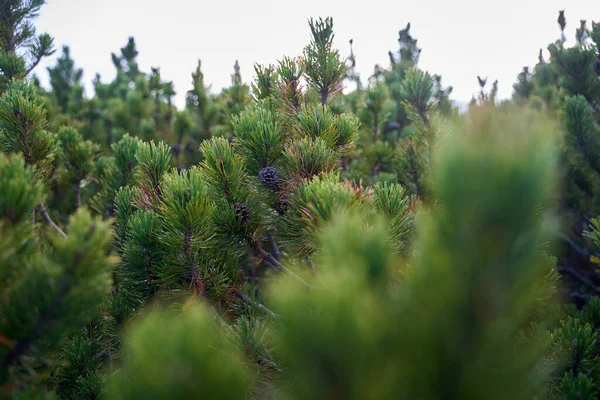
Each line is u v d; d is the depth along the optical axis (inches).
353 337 20.5
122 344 93.5
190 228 81.3
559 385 88.2
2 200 40.9
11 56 173.3
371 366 20.8
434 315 21.8
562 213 208.7
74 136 156.0
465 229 21.2
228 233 92.1
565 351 93.1
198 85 318.3
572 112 203.6
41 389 40.6
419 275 22.9
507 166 20.5
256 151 99.2
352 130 109.8
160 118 340.2
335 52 128.8
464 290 21.4
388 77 355.6
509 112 21.6
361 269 24.2
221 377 22.1
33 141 108.7
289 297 22.9
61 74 453.4
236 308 91.7
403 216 77.1
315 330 20.8
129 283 93.5
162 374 21.8
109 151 281.9
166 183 86.3
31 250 43.4
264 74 136.7
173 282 88.0
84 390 83.4
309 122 104.5
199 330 23.9
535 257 21.8
